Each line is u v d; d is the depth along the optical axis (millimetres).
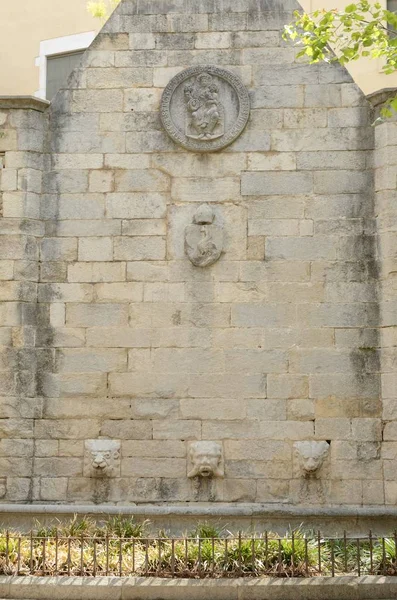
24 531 13953
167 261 16219
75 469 15703
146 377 15938
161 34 16812
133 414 15852
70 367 16016
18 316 16000
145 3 16922
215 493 15547
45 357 16047
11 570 11719
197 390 15852
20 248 16188
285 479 15539
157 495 15602
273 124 16484
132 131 16594
